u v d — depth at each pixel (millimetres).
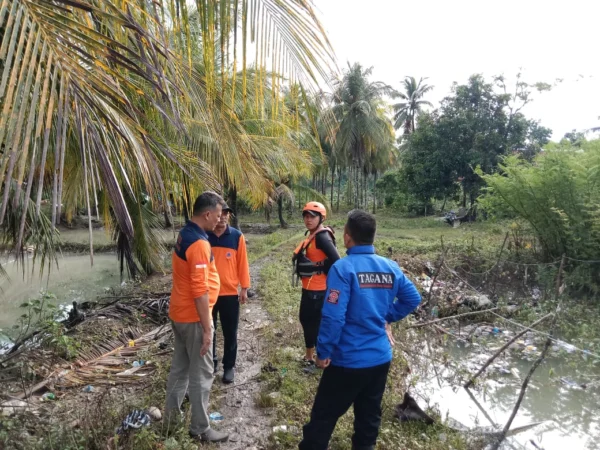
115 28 1726
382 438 3232
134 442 2766
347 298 2350
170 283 8523
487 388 4840
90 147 1581
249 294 7402
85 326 5484
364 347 2385
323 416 2469
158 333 5348
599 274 7773
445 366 5367
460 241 12516
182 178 3840
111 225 6961
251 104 3389
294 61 1764
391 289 2479
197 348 2887
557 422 4148
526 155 19516
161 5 1721
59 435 2754
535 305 7785
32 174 1215
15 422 2928
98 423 2945
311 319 4059
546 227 8922
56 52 1427
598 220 7539
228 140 3016
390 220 23422
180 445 2760
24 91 1220
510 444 3586
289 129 3934
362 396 2531
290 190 17516
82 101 1526
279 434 3092
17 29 1258
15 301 8336
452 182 22016
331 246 3820
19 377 3941
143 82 2473
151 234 8094
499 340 6426
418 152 22609
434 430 3506
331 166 29109
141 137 2006
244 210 27688
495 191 9797
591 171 7820
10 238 3650
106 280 10125
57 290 9234
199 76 2510
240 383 4027
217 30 1727
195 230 2811
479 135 19547
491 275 9008
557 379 5070
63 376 4055
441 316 7367
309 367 4258
